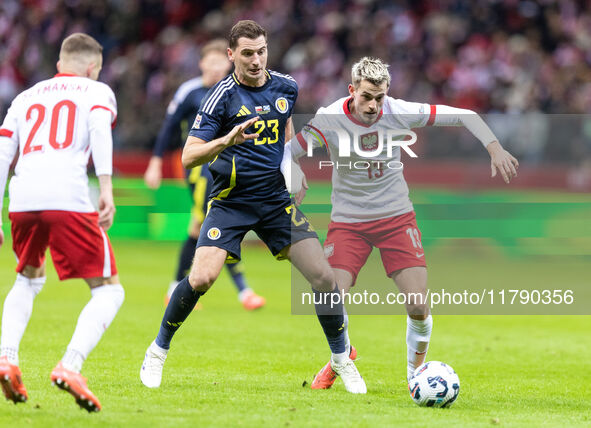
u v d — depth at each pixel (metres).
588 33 65.50
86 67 17.23
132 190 56.12
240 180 18.16
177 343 25.31
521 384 20.88
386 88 18.45
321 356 24.00
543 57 63.03
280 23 68.75
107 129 16.28
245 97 18.08
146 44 71.62
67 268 16.25
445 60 63.44
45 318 28.95
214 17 71.56
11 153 16.73
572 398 19.33
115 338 25.64
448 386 17.33
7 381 15.52
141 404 16.83
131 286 38.28
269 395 18.27
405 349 25.72
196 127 17.77
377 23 66.06
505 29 66.38
